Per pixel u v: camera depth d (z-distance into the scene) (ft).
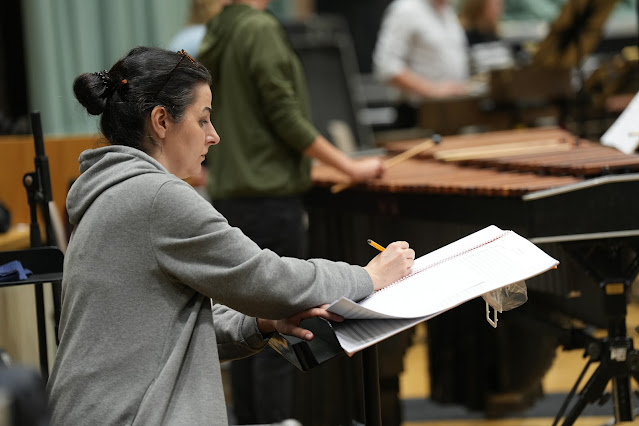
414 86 38.91
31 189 16.71
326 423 22.62
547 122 32.24
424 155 24.41
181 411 12.48
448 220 18.45
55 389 12.92
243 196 22.52
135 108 13.42
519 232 16.44
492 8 41.60
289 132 21.76
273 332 14.10
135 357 12.66
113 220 12.84
